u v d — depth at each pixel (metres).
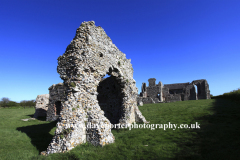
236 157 6.20
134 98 15.65
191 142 8.42
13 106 58.50
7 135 11.98
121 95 14.96
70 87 9.27
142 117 15.08
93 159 7.11
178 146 8.16
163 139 9.52
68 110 8.90
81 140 8.82
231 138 8.26
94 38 10.96
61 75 10.14
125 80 14.30
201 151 7.25
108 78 18.81
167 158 6.91
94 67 10.52
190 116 15.32
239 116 12.97
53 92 24.47
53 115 23.80
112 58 13.09
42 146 9.84
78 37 10.32
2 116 27.05
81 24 10.66
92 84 10.23
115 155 7.49
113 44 13.70
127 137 10.40
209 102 25.73
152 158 6.99
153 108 24.28
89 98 9.82
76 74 9.52
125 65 15.30
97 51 11.08
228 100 26.06
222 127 10.47
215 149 7.20
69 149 7.99
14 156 7.92
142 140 9.55
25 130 14.64
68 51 10.26
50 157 7.47
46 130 14.83
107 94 18.55
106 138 9.03
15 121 21.20
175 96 49.44
